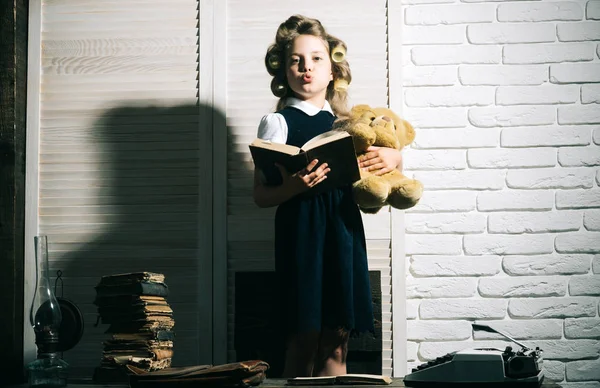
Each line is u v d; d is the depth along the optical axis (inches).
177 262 106.3
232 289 105.4
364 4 107.9
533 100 108.0
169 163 107.7
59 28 110.1
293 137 91.4
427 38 109.0
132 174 108.0
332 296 85.1
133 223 107.3
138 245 107.0
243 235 106.0
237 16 108.6
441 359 72.1
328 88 101.4
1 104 106.3
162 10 109.3
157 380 70.9
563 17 108.7
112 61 109.4
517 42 108.6
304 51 94.8
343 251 85.4
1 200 105.0
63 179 108.4
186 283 105.7
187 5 109.3
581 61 108.3
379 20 107.6
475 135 107.7
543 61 108.2
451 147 107.6
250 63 108.0
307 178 84.0
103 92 109.0
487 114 107.8
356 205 89.4
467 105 108.0
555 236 106.2
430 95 108.2
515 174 107.2
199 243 106.1
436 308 105.4
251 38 108.3
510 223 106.4
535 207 106.7
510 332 104.7
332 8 108.0
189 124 107.9
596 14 108.7
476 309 105.3
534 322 104.9
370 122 91.4
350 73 103.4
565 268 105.6
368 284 87.6
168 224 106.9
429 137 107.7
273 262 105.5
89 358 105.3
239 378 69.8
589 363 104.2
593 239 106.0
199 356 104.1
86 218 107.7
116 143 108.5
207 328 104.7
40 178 108.7
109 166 108.3
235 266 105.8
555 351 104.4
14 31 106.8
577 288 105.3
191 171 107.4
